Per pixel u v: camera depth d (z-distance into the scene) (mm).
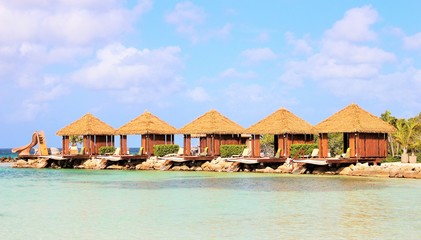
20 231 18000
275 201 24703
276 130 48500
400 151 62656
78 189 30781
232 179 37375
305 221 19516
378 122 44562
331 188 30266
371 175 39906
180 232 17750
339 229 18094
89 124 59438
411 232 17625
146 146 56031
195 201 24859
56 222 19578
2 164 73000
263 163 46375
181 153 53844
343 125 43562
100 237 17078
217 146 53188
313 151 45531
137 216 20766
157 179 38094
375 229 18094
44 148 61906
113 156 54719
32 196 27375
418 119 57969
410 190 29078
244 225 18828
